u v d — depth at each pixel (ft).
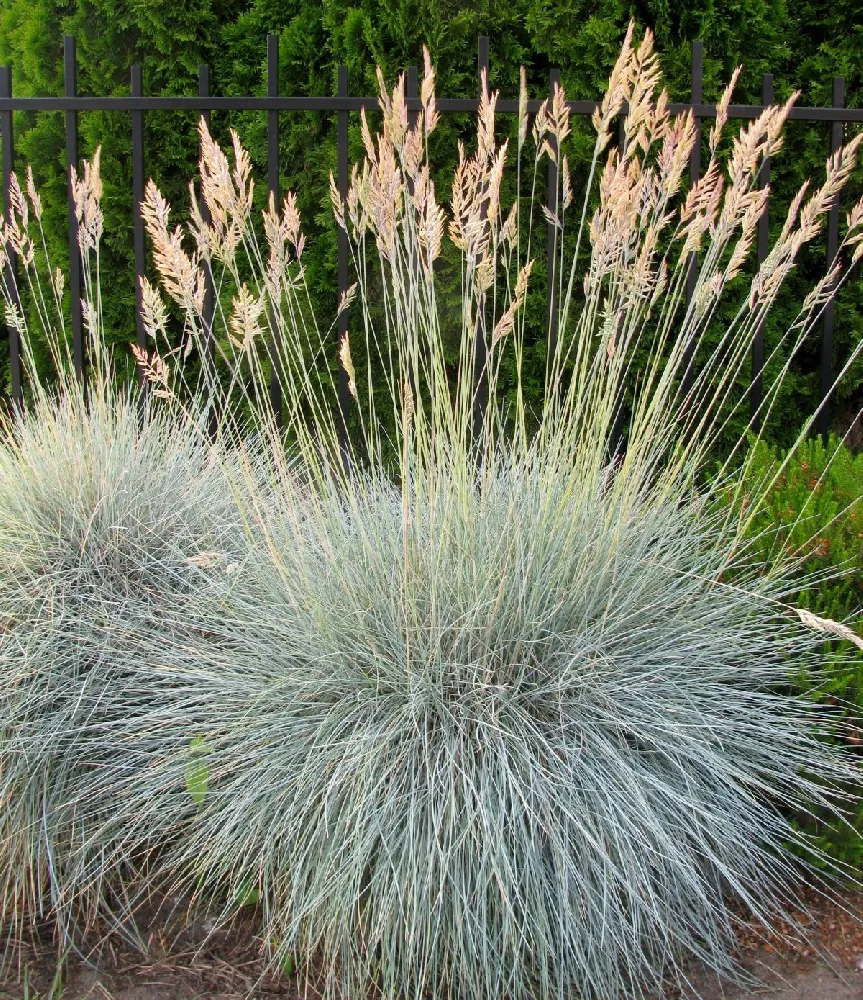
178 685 7.97
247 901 7.07
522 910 6.07
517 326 14.07
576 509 7.63
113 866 7.43
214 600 8.33
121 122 14.56
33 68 14.85
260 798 6.93
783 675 7.62
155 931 7.25
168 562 9.00
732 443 14.30
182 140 14.87
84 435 9.59
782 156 14.23
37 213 11.01
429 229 7.72
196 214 8.79
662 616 7.90
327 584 7.80
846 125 14.06
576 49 13.34
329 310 14.25
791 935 6.99
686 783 6.85
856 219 8.41
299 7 14.03
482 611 7.32
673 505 8.63
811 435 14.38
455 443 7.68
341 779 6.43
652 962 6.75
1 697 7.53
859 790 7.35
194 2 14.30
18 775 7.41
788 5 13.99
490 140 8.00
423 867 6.25
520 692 7.25
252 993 6.60
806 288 14.47
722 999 6.44
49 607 8.14
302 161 14.56
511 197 14.05
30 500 8.79
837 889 7.43
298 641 7.56
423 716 7.06
